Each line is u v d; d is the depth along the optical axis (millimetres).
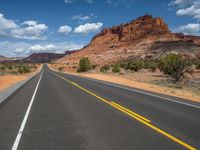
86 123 8391
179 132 7176
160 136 6762
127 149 5699
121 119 8984
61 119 9086
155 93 17734
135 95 16516
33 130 7574
